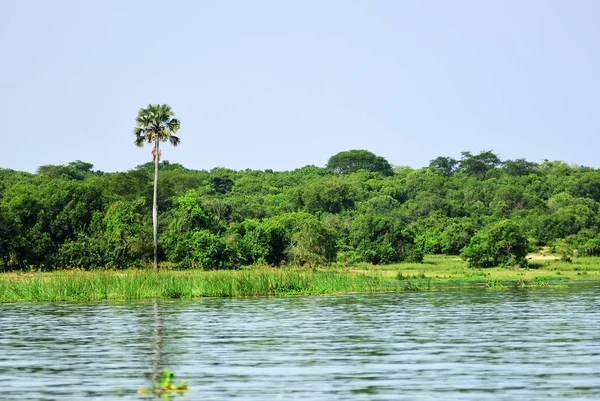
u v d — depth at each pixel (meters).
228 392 29.70
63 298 73.44
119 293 74.69
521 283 90.81
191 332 47.47
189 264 116.06
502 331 46.84
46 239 115.75
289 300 71.00
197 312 59.94
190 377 32.78
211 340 43.84
